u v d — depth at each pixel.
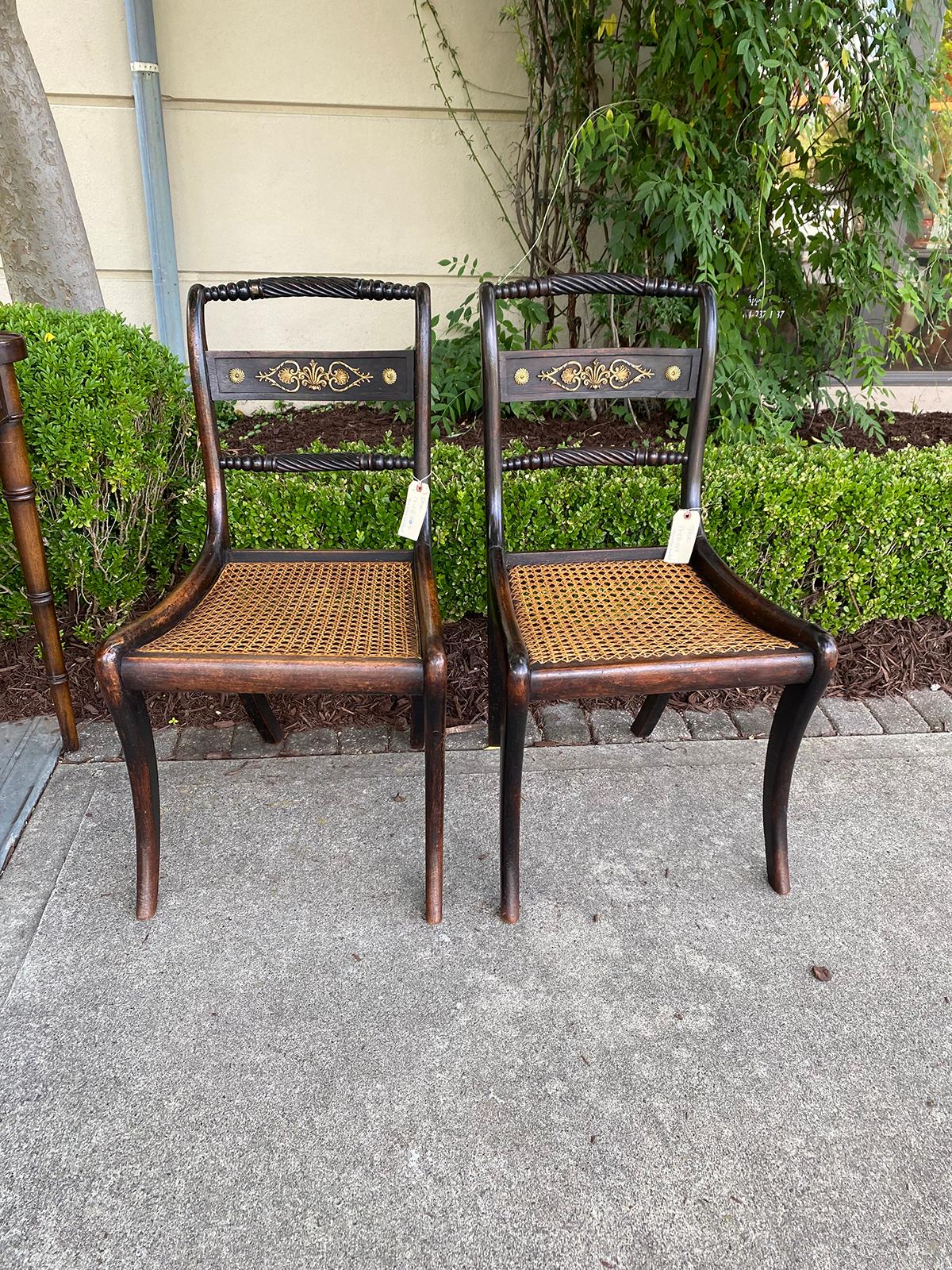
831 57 2.29
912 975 1.47
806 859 1.73
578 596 1.66
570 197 3.02
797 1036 1.36
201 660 1.35
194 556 2.25
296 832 1.77
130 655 1.35
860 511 2.21
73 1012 1.37
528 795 1.89
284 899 1.60
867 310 2.96
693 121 2.35
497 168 3.27
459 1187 1.14
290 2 2.95
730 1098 1.26
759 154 2.34
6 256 2.53
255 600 1.63
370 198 3.26
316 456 1.74
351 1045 1.33
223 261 3.29
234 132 3.11
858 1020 1.39
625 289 1.63
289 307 3.37
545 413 3.11
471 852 1.73
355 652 1.40
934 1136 1.21
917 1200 1.13
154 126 2.96
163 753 2.00
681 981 1.45
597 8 2.77
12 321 1.98
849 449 2.54
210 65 3.00
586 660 1.39
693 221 2.23
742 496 2.19
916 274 2.70
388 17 3.00
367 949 1.50
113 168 3.15
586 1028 1.36
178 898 1.60
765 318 2.73
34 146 2.39
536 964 1.48
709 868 1.70
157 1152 1.17
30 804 1.81
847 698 2.28
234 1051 1.31
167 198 3.07
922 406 3.51
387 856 1.71
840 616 2.38
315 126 3.13
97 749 2.00
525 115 3.20
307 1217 1.10
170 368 2.32
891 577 2.33
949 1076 1.30
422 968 1.46
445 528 2.18
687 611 1.60
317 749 2.04
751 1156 1.18
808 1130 1.22
